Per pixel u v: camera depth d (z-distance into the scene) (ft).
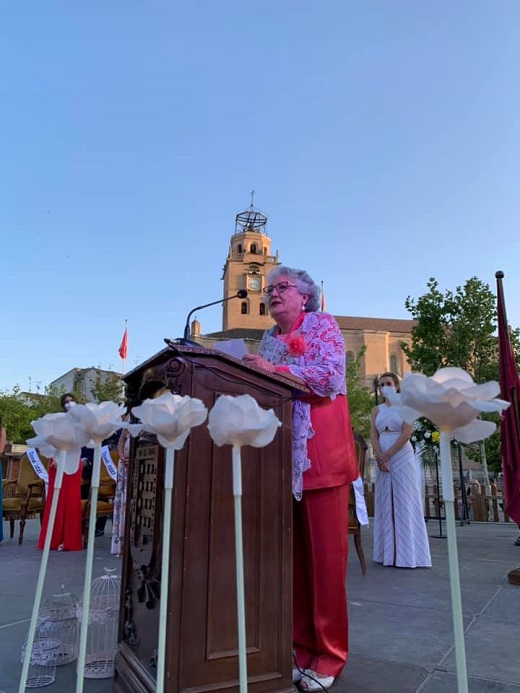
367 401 112.16
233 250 180.45
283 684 5.99
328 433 7.57
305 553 7.64
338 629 7.36
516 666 7.85
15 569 16.21
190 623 5.54
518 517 15.34
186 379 5.87
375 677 7.42
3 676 7.73
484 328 60.75
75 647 8.86
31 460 23.50
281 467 6.47
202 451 5.89
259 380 6.42
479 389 3.15
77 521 20.86
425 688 7.01
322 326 8.07
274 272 8.91
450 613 10.97
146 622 6.02
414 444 27.09
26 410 113.39
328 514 7.46
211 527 5.82
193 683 5.46
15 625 10.21
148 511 6.19
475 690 6.95
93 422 4.20
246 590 5.93
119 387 101.09
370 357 164.45
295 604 7.64
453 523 3.24
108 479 26.61
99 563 17.47
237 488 4.05
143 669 5.93
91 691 7.21
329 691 6.92
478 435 3.24
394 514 17.17
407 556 16.71
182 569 5.57
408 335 172.45
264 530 6.19
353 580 14.73
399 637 9.30
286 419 6.62
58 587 13.56
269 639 6.01
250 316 165.99
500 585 13.84
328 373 7.41
